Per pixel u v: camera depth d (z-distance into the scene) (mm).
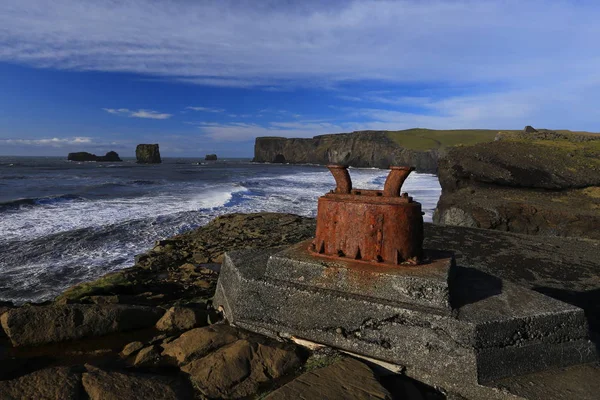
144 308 3191
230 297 2988
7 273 8188
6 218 13438
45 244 10289
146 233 11789
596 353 2348
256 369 2326
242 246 8750
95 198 19984
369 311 2350
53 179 36688
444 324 2150
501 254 6270
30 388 2020
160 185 30312
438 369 2139
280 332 2602
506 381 2068
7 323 2711
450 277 2451
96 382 2084
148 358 2508
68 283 7688
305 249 2961
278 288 2654
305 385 2045
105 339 2902
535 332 2209
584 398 1940
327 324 2459
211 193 23125
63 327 2820
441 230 7910
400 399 2051
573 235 9023
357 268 2479
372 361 2311
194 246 8969
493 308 2279
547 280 5180
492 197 10914
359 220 2611
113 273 6688
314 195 24016
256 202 19953
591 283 5062
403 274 2352
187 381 2264
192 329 2926
